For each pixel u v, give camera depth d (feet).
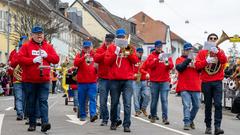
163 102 51.78
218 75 42.68
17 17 146.41
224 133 45.21
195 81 46.78
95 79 51.01
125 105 42.96
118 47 42.83
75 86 62.59
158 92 52.31
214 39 42.83
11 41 164.86
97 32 291.17
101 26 290.76
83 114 52.01
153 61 51.49
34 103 40.75
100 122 50.60
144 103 60.59
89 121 51.39
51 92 129.08
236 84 68.64
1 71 107.45
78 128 44.96
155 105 52.54
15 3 152.97
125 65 43.16
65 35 227.61
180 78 47.03
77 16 269.03
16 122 48.37
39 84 40.04
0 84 105.19
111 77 43.34
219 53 42.22
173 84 149.07
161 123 52.01
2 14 160.45
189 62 46.24
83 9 292.40
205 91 43.09
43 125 40.22
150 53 57.00
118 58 43.01
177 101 104.78
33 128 41.47
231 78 73.56
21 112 50.39
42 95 40.01
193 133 43.39
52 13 171.53
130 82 43.19
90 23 292.20
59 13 208.03
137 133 42.06
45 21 152.56
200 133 43.62
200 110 77.92
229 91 75.97
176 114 67.31
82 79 50.83
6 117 53.57
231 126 53.06
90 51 50.80
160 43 51.72
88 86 50.88
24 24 145.38
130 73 43.27
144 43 374.02
